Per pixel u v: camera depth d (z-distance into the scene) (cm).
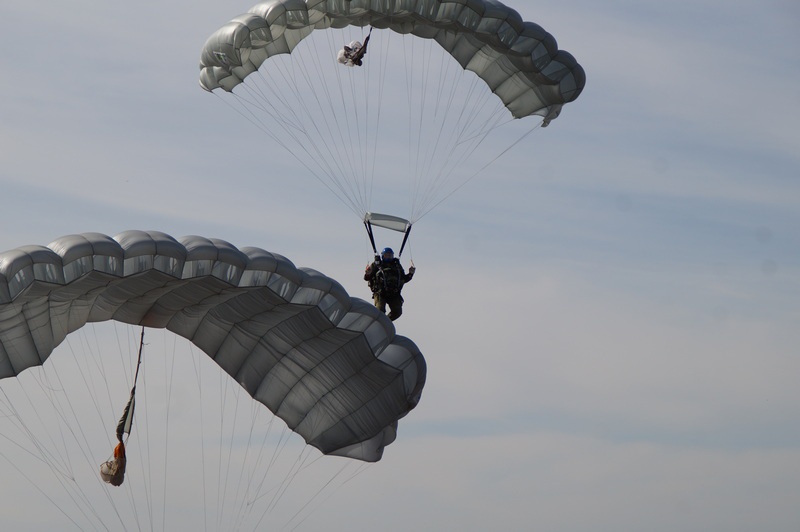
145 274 4822
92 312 5303
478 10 5831
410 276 5969
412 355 5422
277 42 6194
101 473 5269
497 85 6325
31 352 5081
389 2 5819
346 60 6153
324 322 5259
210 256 4919
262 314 5328
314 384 5641
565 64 6091
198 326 5556
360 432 5719
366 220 5975
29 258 4559
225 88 6225
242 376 5669
